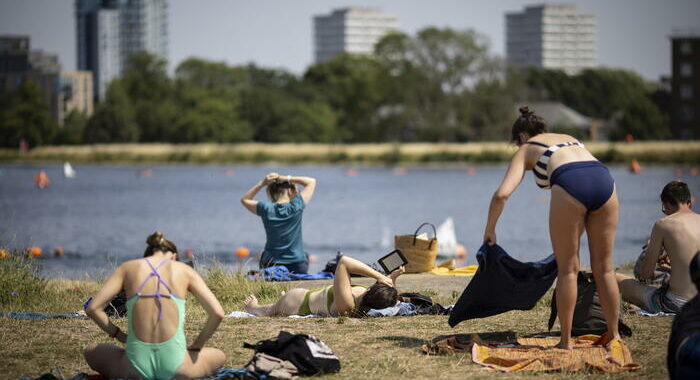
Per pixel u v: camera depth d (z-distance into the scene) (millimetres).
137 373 11898
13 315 17828
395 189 105312
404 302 18062
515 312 17578
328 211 74750
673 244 16141
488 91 194000
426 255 25141
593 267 13227
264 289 21516
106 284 11984
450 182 119312
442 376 12531
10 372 13273
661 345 13977
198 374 12141
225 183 120812
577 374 12453
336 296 17141
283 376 12367
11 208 77625
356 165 168625
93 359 12242
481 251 13422
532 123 13344
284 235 23969
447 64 197125
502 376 12453
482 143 182750
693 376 10195
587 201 12594
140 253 44438
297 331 15711
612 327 13430
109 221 64812
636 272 17031
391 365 13133
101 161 189000
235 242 50969
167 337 11852
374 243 50406
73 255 43156
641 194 85438
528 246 47688
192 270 12164
